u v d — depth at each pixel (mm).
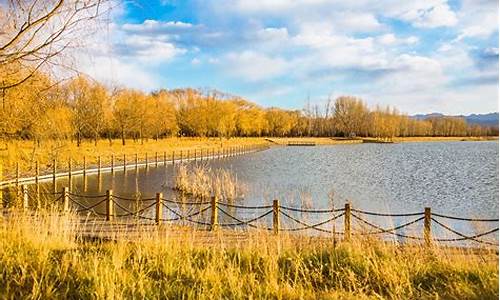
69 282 5457
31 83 6949
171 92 75500
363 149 73625
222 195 22453
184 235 9859
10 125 8305
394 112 111125
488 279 5871
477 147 81875
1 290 5121
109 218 13523
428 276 6375
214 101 73562
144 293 5078
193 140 72250
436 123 125812
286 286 5543
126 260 6645
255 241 8516
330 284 6078
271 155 57500
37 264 5895
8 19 6211
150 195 23141
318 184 28547
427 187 27609
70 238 8297
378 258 6777
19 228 7531
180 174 26500
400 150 71000
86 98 24562
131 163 38125
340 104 110812
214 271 5918
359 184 28781
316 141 93500
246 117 89500
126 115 49562
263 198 22156
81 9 6215
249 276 5906
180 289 5348
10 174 19750
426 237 8859
